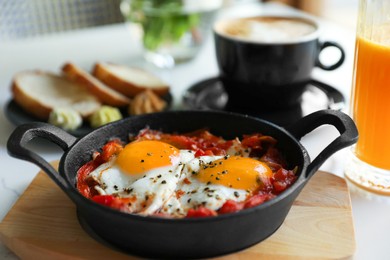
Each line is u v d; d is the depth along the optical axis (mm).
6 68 684
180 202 366
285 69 510
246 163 380
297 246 362
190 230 325
